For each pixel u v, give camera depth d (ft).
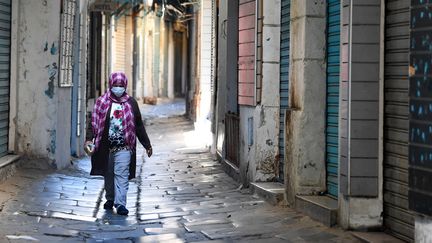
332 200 24.06
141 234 22.45
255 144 30.68
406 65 19.33
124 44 103.30
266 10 30.01
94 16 60.54
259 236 21.68
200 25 61.72
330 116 25.08
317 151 25.40
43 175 32.89
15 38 33.06
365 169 20.83
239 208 27.20
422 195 16.49
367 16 20.52
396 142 19.97
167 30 135.33
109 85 27.30
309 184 25.41
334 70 24.71
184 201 29.55
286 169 26.68
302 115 25.29
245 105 32.86
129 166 27.14
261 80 30.30
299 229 22.31
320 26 25.20
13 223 22.89
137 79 111.04
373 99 20.66
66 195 29.32
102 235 22.24
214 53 48.01
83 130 45.57
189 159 45.91
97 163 26.96
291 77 26.55
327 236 20.99
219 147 43.80
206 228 23.31
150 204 28.86
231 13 39.70
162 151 51.39
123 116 26.81
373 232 20.85
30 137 33.78
